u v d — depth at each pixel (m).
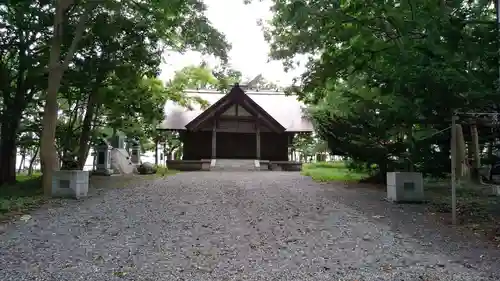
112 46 14.91
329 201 11.32
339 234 7.81
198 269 5.78
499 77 7.81
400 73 8.55
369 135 13.79
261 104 33.06
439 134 12.09
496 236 7.46
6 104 15.30
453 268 5.83
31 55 14.65
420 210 9.98
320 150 27.58
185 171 25.23
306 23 10.44
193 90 32.72
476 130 12.19
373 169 16.61
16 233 7.73
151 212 9.73
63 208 10.13
